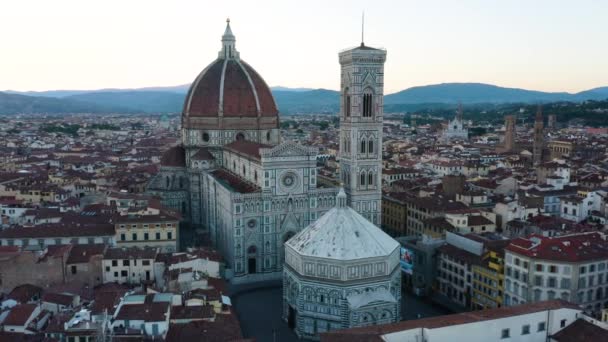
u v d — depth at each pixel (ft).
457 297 508.12
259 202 569.23
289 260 463.83
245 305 504.84
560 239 452.35
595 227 589.73
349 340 303.07
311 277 432.66
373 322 422.82
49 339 335.67
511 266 444.55
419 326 315.78
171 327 359.87
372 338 299.17
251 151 634.02
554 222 597.93
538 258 423.64
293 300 453.17
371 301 418.72
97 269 463.01
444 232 585.22
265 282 570.46
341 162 628.69
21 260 444.14
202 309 383.65
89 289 441.68
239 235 564.30
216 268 490.90
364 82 593.83
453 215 599.16
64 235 525.34
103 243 528.22
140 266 468.75
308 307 436.76
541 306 346.33
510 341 329.11
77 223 568.00
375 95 600.39
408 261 542.57
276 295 531.91
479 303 481.46
